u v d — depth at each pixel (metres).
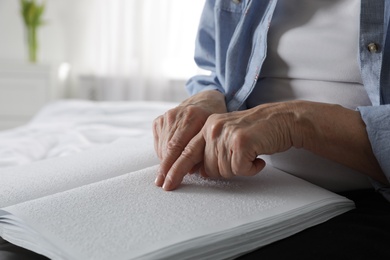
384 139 0.69
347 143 0.72
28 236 0.60
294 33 0.86
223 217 0.61
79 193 0.68
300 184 0.73
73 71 3.50
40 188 0.77
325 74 0.83
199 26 1.07
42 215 0.62
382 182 0.76
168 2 3.08
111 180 0.72
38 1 3.41
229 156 0.69
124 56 3.23
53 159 0.93
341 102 0.82
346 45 0.80
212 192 0.69
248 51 0.96
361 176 0.80
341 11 0.82
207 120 0.74
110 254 0.53
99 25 3.26
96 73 3.34
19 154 1.50
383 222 0.68
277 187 0.72
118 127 1.87
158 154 0.84
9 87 3.14
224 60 1.00
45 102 3.16
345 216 0.70
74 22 3.43
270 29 0.90
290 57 0.86
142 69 3.21
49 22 3.44
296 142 0.73
